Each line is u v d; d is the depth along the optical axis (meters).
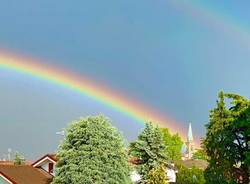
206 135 53.22
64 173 53.09
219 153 51.78
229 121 51.47
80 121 54.38
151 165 68.75
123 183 54.47
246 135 50.97
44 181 60.62
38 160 65.75
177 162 105.94
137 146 69.31
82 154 52.91
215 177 51.78
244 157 51.03
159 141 70.00
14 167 61.62
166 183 67.94
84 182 51.94
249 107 50.66
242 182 51.56
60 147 54.19
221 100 52.56
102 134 53.88
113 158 54.22
